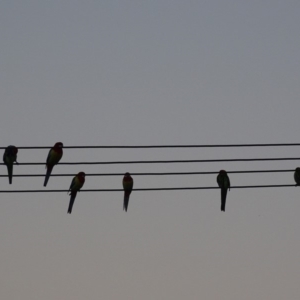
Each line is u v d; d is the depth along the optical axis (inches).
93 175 612.7
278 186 631.8
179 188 611.2
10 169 724.0
